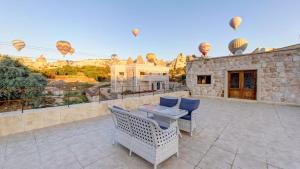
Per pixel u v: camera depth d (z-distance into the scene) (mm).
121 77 23188
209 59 9797
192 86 10766
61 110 4055
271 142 2920
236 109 6113
